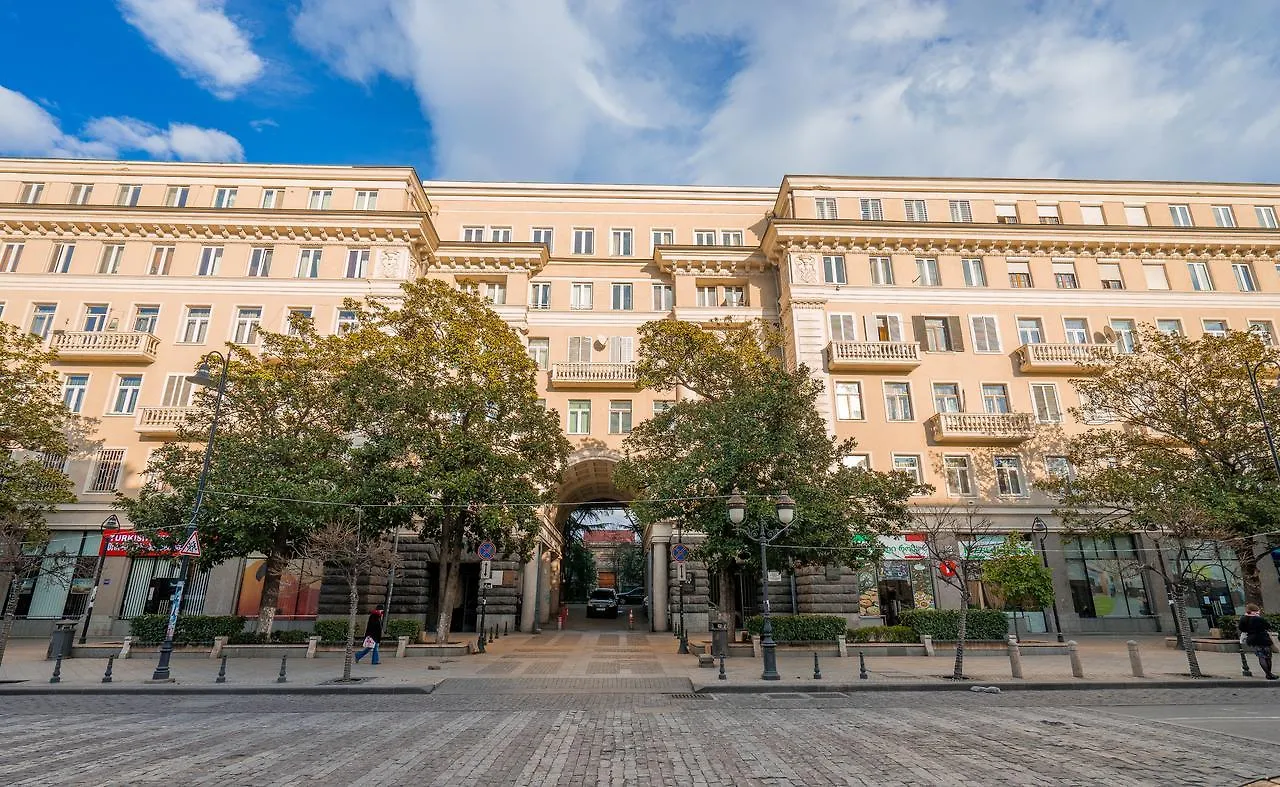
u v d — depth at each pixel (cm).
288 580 2680
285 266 3100
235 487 2027
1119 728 981
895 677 1545
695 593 2989
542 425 2328
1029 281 3234
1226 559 2780
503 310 3281
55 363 2891
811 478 2116
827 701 1286
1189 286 3225
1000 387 3067
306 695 1388
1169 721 1038
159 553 2458
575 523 4600
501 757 812
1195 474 2312
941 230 3228
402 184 3272
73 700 1325
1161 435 2788
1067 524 2644
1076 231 3228
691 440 2139
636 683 1521
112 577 2659
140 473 2720
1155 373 2550
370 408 2180
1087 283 3219
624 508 3619
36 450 2519
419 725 1036
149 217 3088
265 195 3256
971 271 3266
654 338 2400
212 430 1853
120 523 2684
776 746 870
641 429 2367
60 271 3064
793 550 2075
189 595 2652
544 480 2412
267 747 869
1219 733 941
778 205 3544
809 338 3080
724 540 1998
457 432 2188
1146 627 2741
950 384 3059
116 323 2945
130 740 912
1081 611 2758
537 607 3148
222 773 730
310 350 2339
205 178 3247
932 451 2931
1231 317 3158
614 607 4250
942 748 850
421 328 2383
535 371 2564
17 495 2258
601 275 3469
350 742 903
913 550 2716
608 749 857
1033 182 3388
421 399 2166
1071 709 1164
